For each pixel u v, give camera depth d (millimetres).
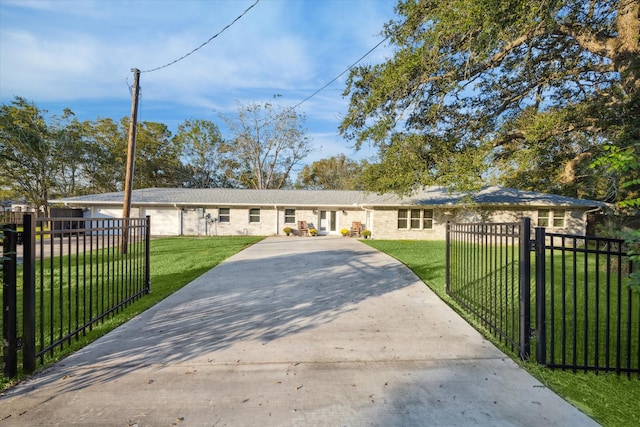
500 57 9469
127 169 11117
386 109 10656
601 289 6094
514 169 19844
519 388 2635
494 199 17047
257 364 3059
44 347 3316
